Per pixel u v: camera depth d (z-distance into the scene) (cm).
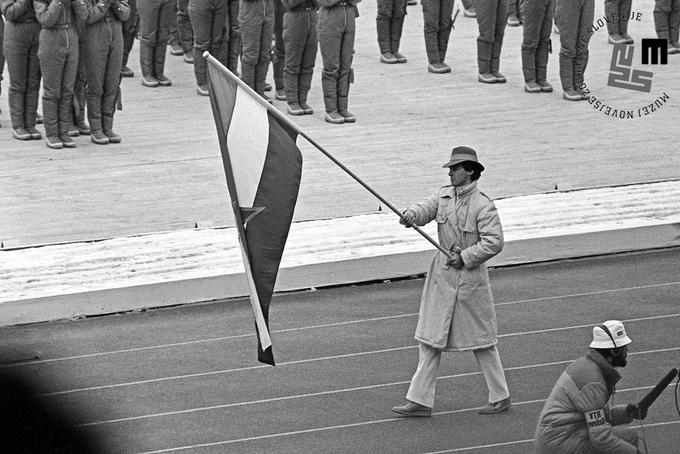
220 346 3030
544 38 5291
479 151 4472
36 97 4675
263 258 2442
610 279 3444
